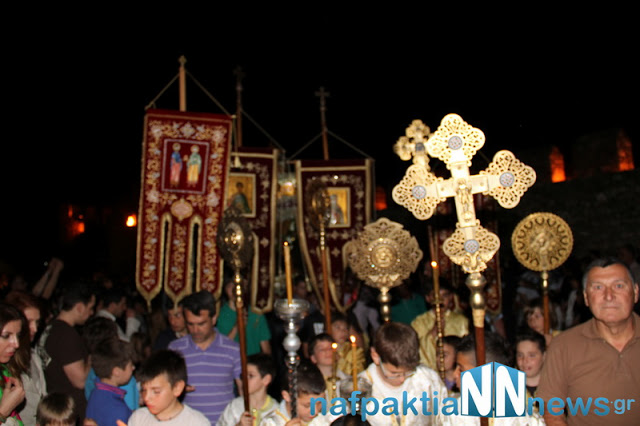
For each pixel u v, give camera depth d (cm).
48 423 328
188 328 455
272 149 698
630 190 1055
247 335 611
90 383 440
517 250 500
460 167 309
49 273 670
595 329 308
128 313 752
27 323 361
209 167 609
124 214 1850
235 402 421
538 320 523
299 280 761
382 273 443
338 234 750
